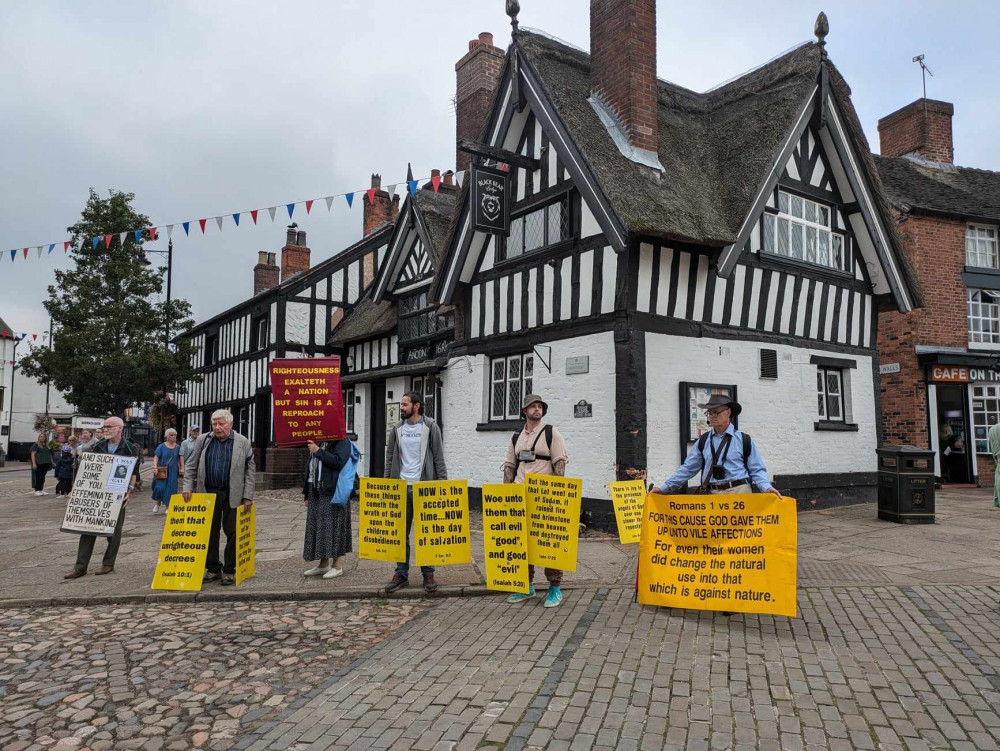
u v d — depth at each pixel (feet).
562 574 20.80
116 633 16.33
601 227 29.86
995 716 11.02
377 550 19.69
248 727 11.28
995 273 48.24
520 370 36.27
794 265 36.29
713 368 32.35
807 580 19.63
